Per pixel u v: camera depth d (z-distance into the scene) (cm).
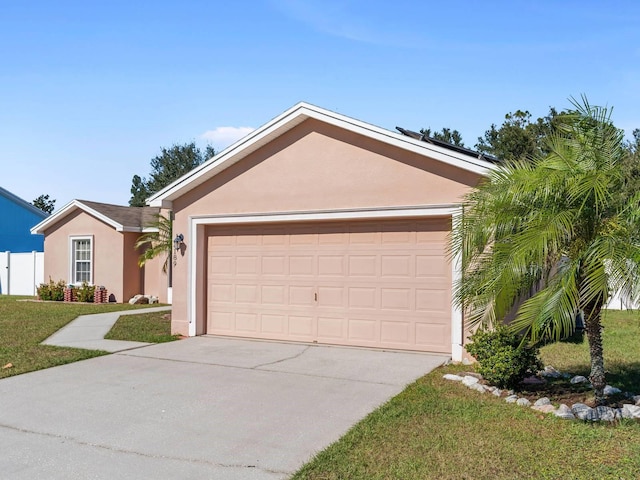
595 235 642
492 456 516
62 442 574
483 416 634
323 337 1105
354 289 1075
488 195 687
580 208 608
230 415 656
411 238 1025
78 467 511
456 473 480
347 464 502
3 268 2616
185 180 1213
